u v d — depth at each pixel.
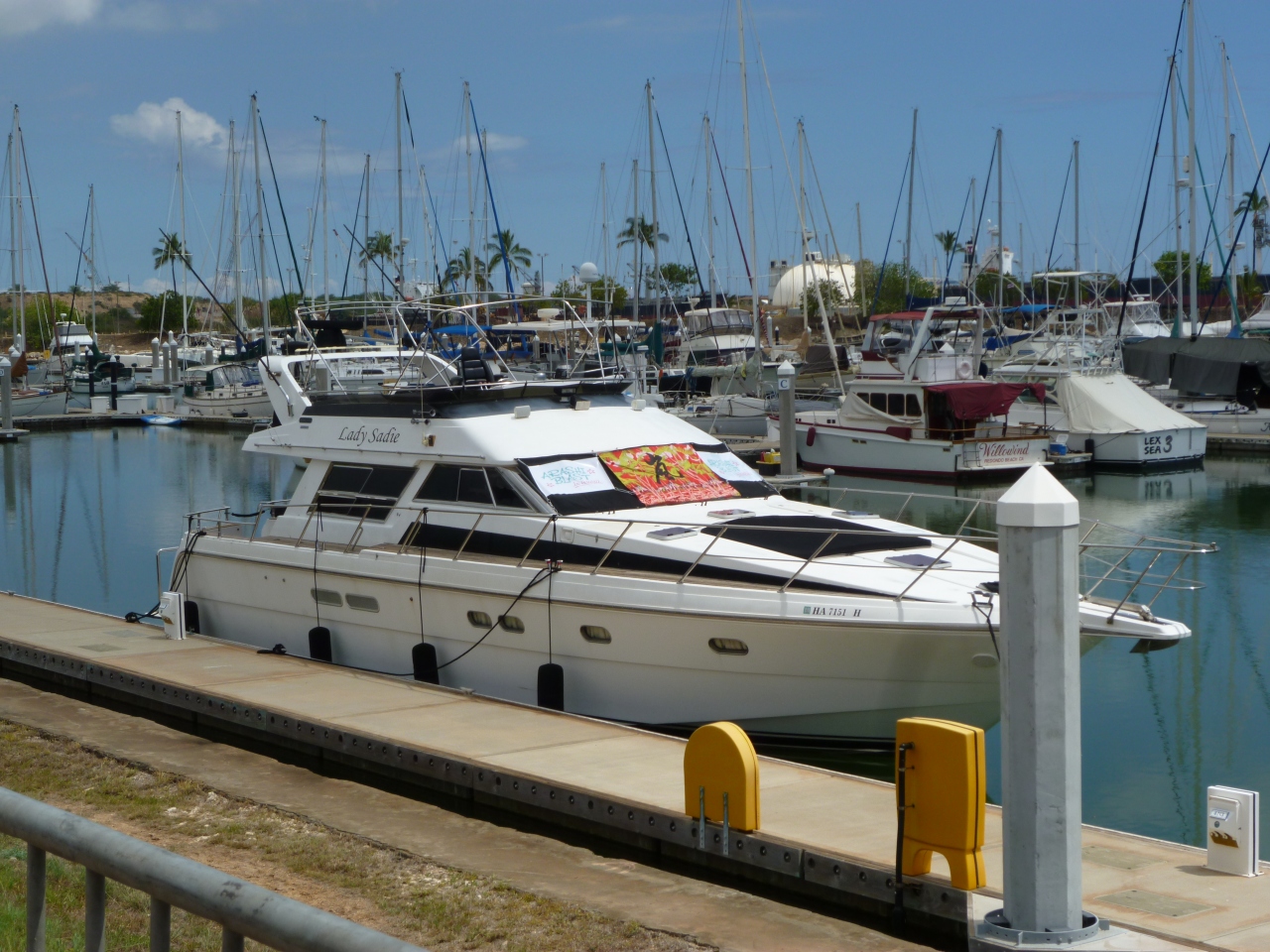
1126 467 31.48
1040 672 4.71
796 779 8.02
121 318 114.25
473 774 8.38
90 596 18.92
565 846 7.33
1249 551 20.83
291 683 11.00
